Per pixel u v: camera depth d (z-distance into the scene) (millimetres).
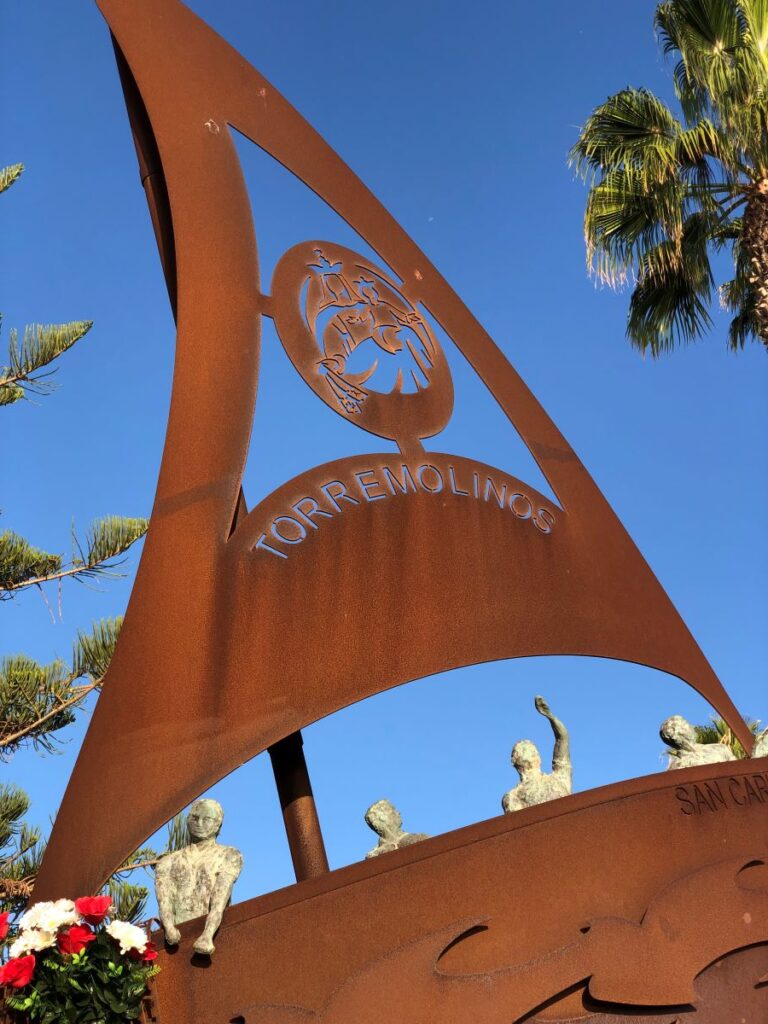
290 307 9273
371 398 9344
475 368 10234
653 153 15578
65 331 18016
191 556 7941
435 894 7422
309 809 8555
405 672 8336
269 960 6891
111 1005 6367
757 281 15578
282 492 8453
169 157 9234
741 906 8328
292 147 10086
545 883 7770
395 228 10414
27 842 15852
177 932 6770
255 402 8656
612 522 10133
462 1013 7141
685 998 7770
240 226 9266
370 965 7062
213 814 7305
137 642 7566
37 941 6398
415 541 8828
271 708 7719
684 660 9883
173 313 10258
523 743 8891
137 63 9422
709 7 15680
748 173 15742
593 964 7613
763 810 8891
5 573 17266
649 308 16938
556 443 10289
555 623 9266
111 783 7164
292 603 8102
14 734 16516
